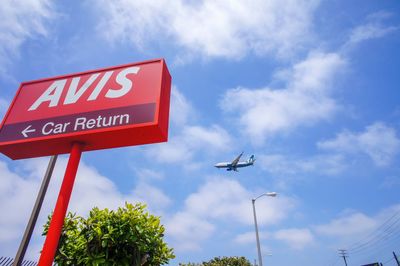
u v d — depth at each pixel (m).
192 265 29.45
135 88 5.52
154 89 5.43
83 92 5.72
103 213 6.27
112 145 5.33
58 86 6.00
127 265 5.88
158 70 5.75
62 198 4.51
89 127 5.10
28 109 5.74
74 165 4.93
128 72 5.85
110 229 5.89
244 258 29.89
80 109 5.43
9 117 5.70
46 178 6.90
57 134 5.14
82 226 6.24
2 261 6.84
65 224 6.39
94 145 5.30
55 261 6.15
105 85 5.73
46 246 4.07
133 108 5.20
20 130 5.40
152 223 6.62
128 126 4.92
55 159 7.24
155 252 6.58
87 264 5.75
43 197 6.71
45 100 5.81
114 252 5.99
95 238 5.99
